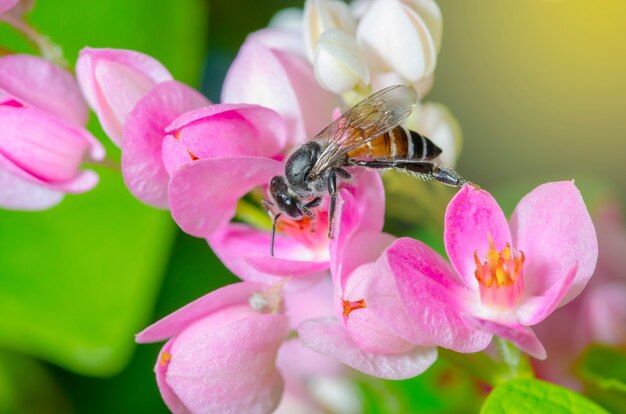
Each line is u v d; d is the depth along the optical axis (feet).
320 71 0.36
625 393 0.37
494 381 0.35
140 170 0.35
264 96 0.36
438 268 0.34
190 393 0.34
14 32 0.41
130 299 0.40
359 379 0.40
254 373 0.35
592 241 0.33
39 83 0.36
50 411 0.41
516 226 0.34
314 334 0.34
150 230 0.40
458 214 0.34
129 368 0.41
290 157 0.36
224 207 0.35
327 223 0.36
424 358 0.34
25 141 0.36
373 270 0.33
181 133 0.34
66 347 0.39
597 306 0.39
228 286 0.35
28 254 0.40
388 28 0.37
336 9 0.37
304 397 0.40
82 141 0.36
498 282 0.33
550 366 0.39
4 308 0.39
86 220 0.40
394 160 0.36
